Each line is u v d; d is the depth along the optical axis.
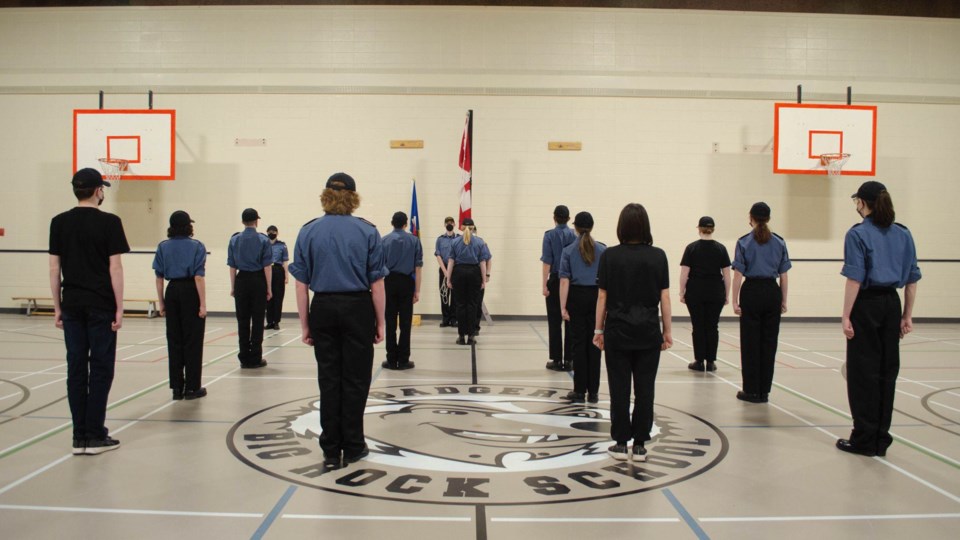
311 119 12.56
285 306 12.66
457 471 3.88
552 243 7.14
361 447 4.08
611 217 12.62
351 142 12.55
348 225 3.90
